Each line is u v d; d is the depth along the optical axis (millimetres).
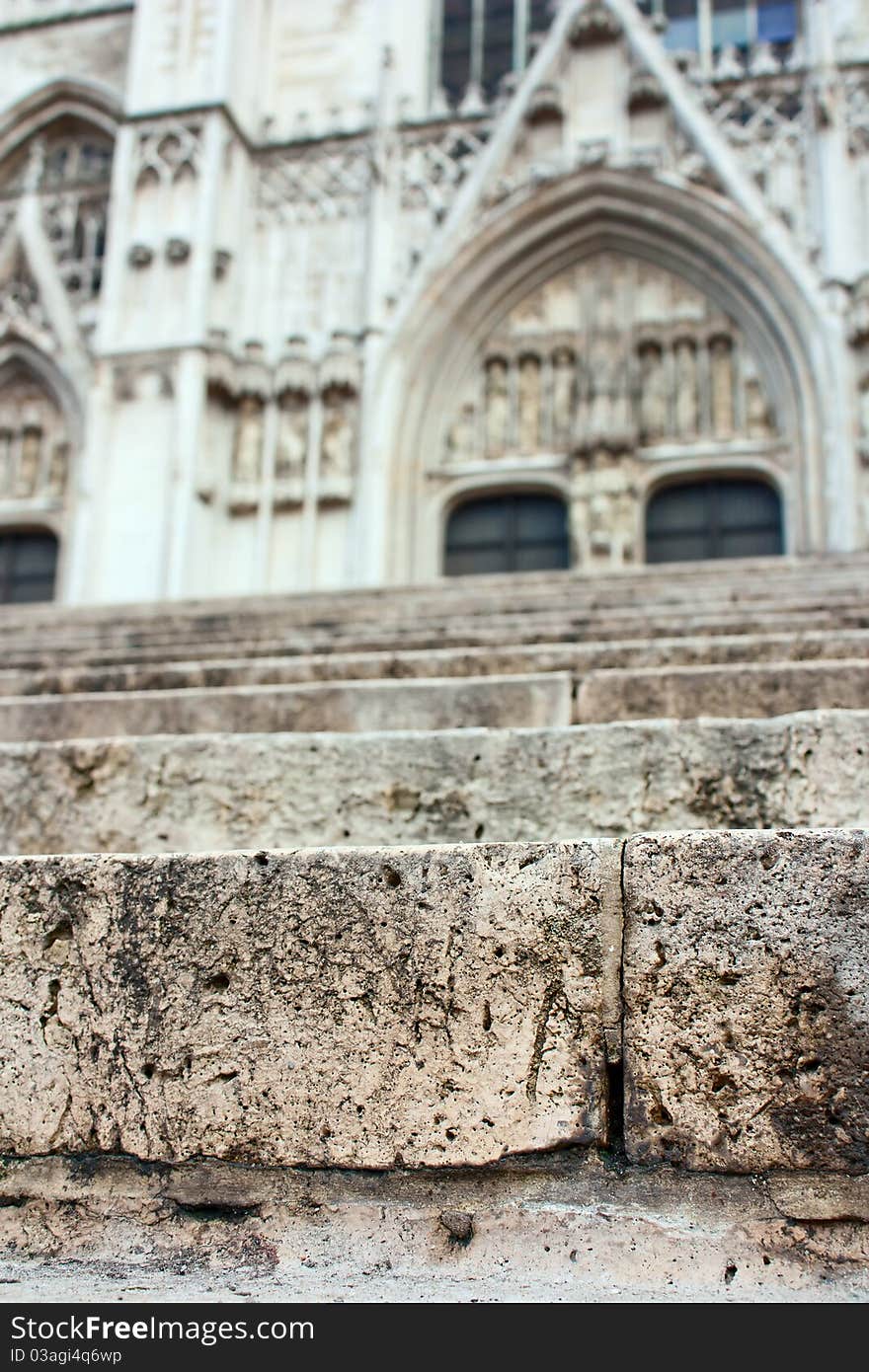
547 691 5363
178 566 19516
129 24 26125
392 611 10203
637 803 4242
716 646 6223
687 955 2625
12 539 23391
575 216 21344
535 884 2730
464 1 24672
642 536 20219
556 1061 2643
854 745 4137
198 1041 2773
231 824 4570
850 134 20703
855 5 21797
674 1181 2545
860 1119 2486
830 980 2551
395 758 4496
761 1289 2398
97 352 21172
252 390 21094
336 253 22172
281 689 5660
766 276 20203
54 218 25094
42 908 2926
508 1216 2572
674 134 21375
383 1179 2658
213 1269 2594
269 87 24031
